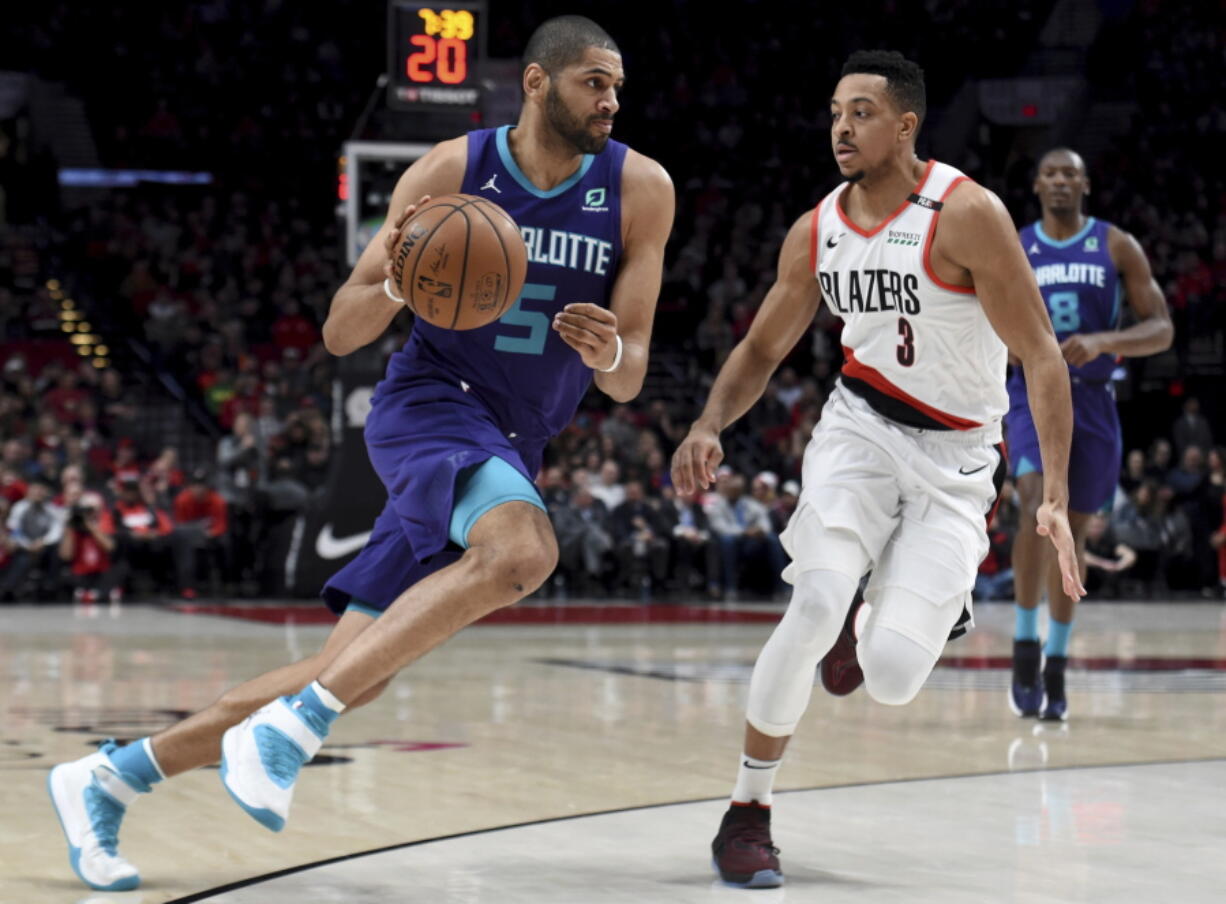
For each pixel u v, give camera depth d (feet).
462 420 9.54
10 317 55.88
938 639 9.75
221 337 55.16
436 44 34.17
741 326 60.39
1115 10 75.46
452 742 15.34
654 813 11.58
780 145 73.77
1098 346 16.71
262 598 41.98
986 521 10.43
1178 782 13.08
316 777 13.14
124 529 41.11
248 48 71.46
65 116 69.77
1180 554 46.83
